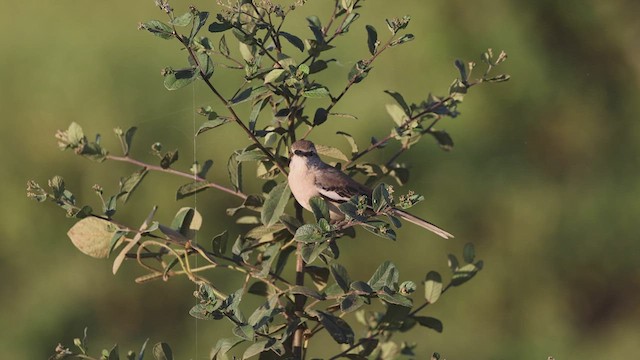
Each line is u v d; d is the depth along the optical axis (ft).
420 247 48.42
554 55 48.93
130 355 19.97
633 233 49.19
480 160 48.14
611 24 48.93
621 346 48.78
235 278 45.80
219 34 44.86
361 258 48.34
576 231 49.11
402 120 23.31
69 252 47.42
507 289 48.85
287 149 20.65
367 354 21.77
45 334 46.80
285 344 20.40
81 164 46.47
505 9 47.78
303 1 19.16
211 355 18.62
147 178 45.91
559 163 49.19
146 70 46.34
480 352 48.57
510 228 48.57
